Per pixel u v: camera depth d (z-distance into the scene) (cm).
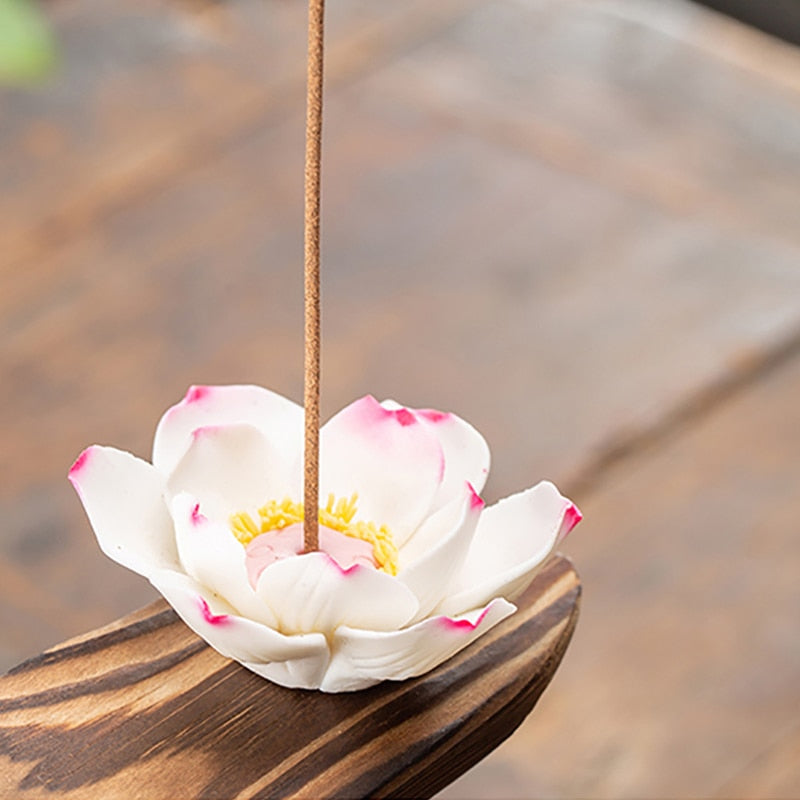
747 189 109
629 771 77
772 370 97
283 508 47
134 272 101
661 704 80
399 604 45
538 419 92
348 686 46
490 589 45
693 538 87
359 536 47
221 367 96
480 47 119
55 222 104
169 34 119
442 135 112
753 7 134
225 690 46
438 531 47
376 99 114
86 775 45
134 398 93
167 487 46
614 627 83
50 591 82
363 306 99
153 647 47
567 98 115
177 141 111
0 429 91
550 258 103
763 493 90
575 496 88
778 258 104
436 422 47
